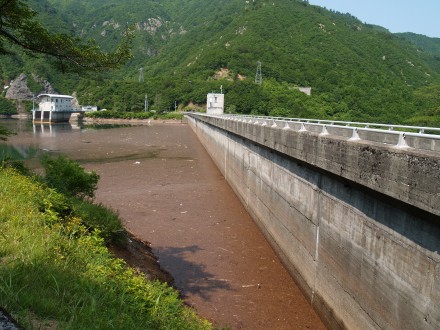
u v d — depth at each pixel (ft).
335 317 31.12
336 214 31.71
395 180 21.50
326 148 31.58
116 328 17.72
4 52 45.78
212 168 108.78
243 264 44.93
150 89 473.67
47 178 43.98
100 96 479.41
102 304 19.89
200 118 188.44
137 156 128.88
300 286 39.47
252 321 33.19
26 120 400.06
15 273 18.83
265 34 547.90
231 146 87.56
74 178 46.01
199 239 52.39
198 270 42.52
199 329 23.91
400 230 22.75
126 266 32.73
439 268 19.20
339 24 631.15
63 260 23.53
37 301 17.26
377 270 25.16
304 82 386.93
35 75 524.52
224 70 465.88
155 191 78.38
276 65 437.58
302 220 39.86
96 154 132.05
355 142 26.48
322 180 34.88
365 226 26.86
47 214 29.63
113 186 81.92
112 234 37.78
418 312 20.79
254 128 60.23
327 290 32.83
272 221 50.96
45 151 136.77
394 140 34.88
